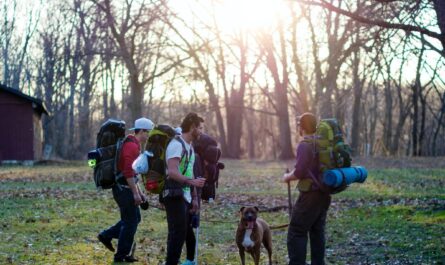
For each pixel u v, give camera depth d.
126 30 35.44
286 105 44.44
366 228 11.77
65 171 28.28
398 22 11.23
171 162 7.16
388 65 11.71
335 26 15.41
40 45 57.06
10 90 33.44
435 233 10.85
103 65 52.09
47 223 12.04
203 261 9.00
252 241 7.94
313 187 7.21
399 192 17.75
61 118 53.88
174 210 7.28
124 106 59.53
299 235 7.32
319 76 27.86
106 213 13.72
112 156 8.40
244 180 24.03
